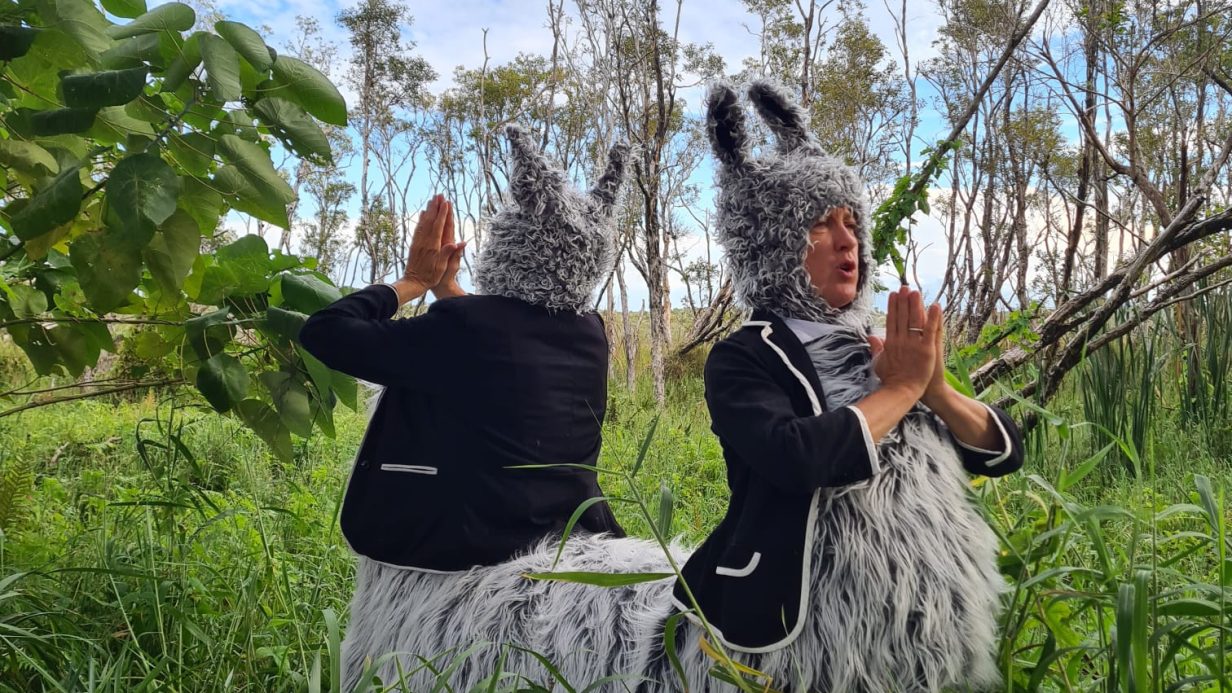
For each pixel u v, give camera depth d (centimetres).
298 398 345
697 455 678
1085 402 625
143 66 279
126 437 700
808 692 201
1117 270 546
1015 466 222
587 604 232
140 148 304
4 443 651
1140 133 1603
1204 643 279
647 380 1623
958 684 207
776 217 229
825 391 216
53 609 319
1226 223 512
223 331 338
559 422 273
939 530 206
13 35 286
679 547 262
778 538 206
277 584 346
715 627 209
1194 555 370
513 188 281
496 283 283
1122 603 195
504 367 267
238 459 587
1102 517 232
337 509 276
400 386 269
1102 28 1046
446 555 255
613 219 296
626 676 203
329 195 3297
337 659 220
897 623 198
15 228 290
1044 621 234
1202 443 630
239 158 296
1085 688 258
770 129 256
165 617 322
